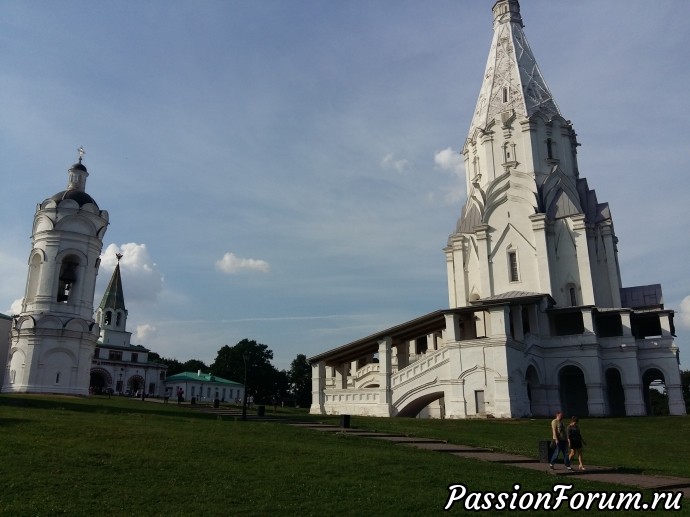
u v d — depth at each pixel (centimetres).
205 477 1401
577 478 1722
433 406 5191
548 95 6022
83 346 4981
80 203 5184
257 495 1261
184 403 5447
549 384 4709
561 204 5441
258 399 11538
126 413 3030
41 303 4872
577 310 4766
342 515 1148
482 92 6381
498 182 5647
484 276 5491
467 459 1977
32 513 1061
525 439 2711
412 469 1641
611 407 4944
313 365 5094
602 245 5391
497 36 6469
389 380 4500
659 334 5481
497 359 4019
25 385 4641
